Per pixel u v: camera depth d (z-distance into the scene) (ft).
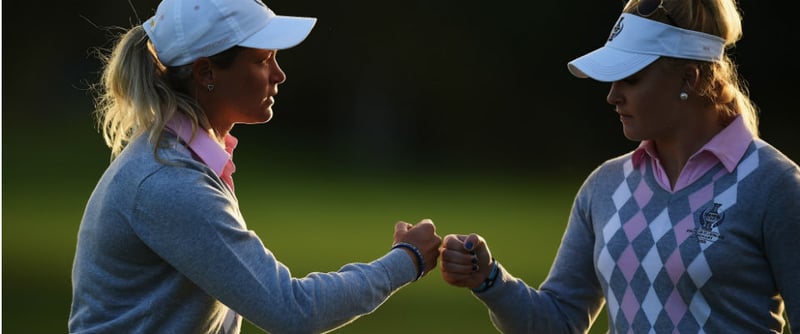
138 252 32.63
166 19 34.12
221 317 34.42
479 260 38.37
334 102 378.94
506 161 337.93
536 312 38.55
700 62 34.27
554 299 39.14
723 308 33.40
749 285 33.19
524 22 382.01
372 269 34.55
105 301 33.06
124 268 32.81
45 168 280.72
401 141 370.73
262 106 35.29
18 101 352.28
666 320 34.32
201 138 33.68
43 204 222.89
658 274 34.45
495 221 198.29
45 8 364.58
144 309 32.81
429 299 116.47
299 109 376.68
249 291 31.99
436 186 272.51
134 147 33.27
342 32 380.17
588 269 38.73
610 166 37.47
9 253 152.05
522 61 382.42
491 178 294.05
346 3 379.55
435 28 383.65
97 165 289.53
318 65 378.94
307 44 378.94
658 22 34.35
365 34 381.19
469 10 383.24
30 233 177.88
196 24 33.83
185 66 34.27
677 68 34.32
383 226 191.21
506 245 163.22
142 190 32.07
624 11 35.70
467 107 379.55
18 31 364.38
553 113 376.68
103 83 36.99
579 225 38.73
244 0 34.47
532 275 131.95
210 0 34.09
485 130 373.61
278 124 369.71
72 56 366.02
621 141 362.33
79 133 327.67
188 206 31.83
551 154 352.69
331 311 33.12
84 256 33.60
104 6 366.84
